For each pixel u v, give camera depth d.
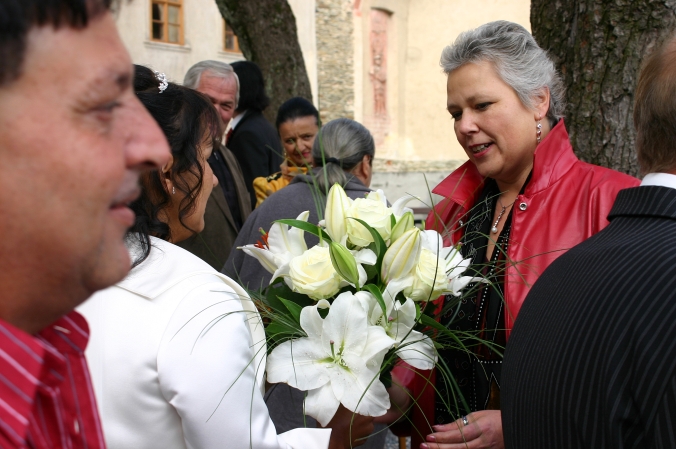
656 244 0.91
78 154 0.53
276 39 5.74
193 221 1.48
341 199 1.30
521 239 1.70
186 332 1.05
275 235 1.37
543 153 1.71
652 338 0.82
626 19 2.24
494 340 1.66
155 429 1.04
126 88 0.59
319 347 1.19
